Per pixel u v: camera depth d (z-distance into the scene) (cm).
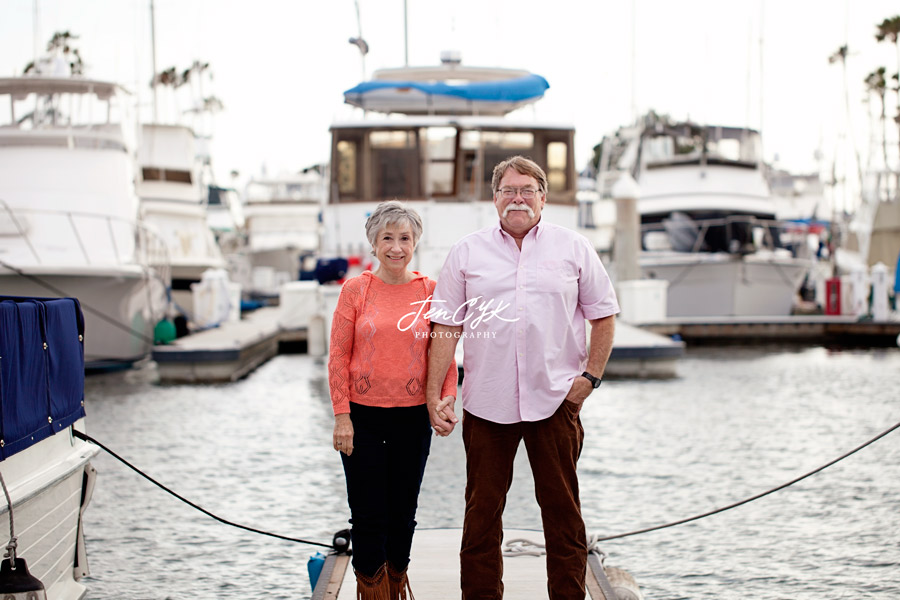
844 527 664
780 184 4356
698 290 2327
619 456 901
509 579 451
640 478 812
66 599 444
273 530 665
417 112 1497
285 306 2111
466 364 364
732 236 2464
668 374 1496
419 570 466
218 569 586
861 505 721
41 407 400
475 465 360
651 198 2545
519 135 1411
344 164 1406
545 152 1416
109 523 686
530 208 354
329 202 1412
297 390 1375
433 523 671
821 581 554
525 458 898
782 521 680
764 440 977
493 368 354
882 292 2262
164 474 835
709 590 542
